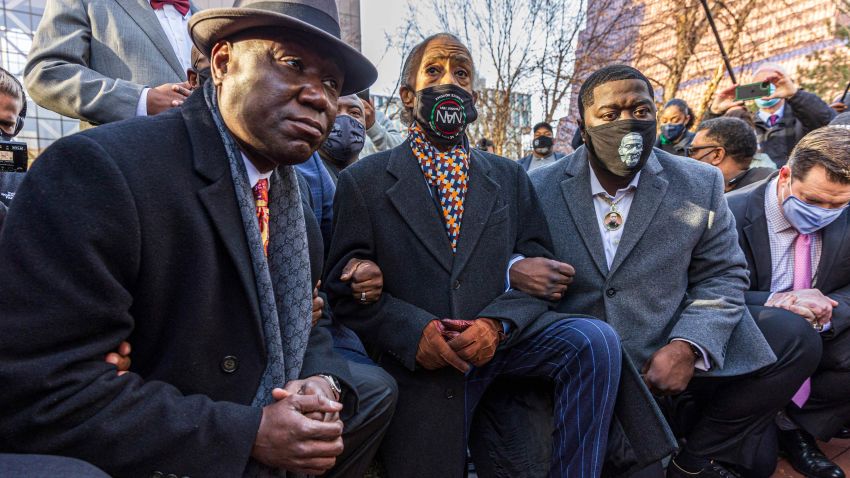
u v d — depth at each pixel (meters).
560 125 9.04
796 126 4.31
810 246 2.52
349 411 1.48
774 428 2.35
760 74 4.10
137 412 1.06
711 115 4.73
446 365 1.83
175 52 2.32
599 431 1.71
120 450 1.04
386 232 1.89
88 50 2.16
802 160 2.36
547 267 1.92
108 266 1.06
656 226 2.16
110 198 1.05
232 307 1.24
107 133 1.14
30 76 2.07
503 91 8.69
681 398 2.41
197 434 1.09
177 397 1.13
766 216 2.59
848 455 2.56
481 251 1.93
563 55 8.67
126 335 1.12
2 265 0.99
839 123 2.79
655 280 2.13
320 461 1.16
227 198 1.22
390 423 1.84
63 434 1.00
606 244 2.24
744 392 2.11
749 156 3.28
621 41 10.32
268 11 1.11
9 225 1.02
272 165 1.32
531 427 1.96
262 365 1.26
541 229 2.12
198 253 1.17
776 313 2.23
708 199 2.21
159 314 1.17
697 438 2.23
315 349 1.53
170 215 1.14
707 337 2.01
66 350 1.02
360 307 1.87
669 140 4.54
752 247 2.59
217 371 1.23
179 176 1.17
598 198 2.27
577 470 1.71
